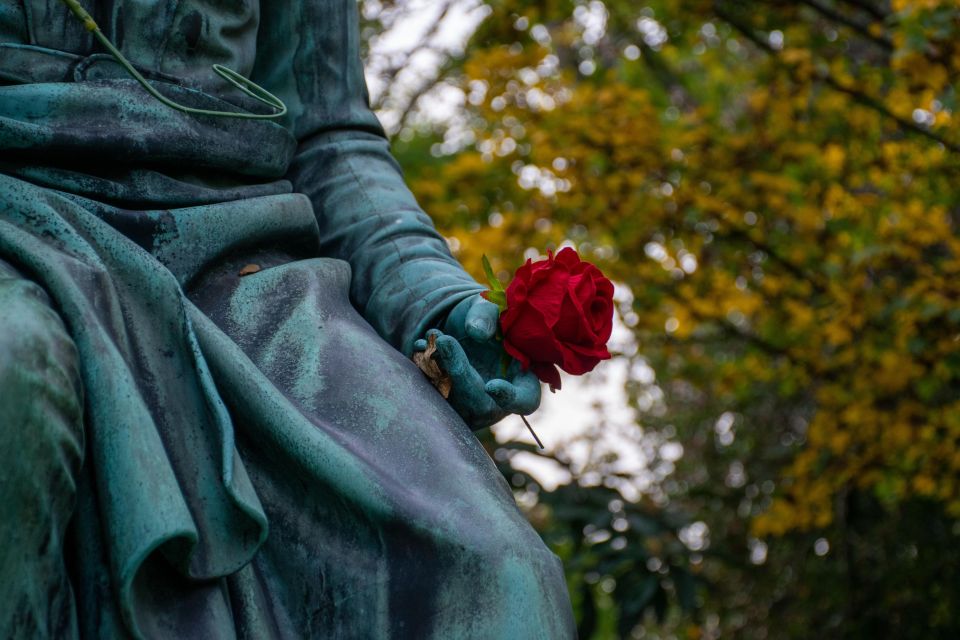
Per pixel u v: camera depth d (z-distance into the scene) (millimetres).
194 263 2336
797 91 8430
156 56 2486
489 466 2326
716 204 8328
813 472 9062
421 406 2328
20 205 2119
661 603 7625
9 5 2381
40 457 1804
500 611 2125
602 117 8141
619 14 9844
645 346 9680
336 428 2250
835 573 10047
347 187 2799
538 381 2584
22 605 1798
